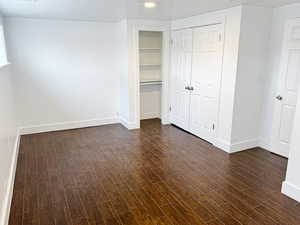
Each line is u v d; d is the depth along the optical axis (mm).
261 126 3951
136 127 5051
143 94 5730
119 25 4820
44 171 3176
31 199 2549
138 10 3619
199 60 4238
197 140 4359
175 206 2439
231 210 2373
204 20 3963
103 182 2906
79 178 3000
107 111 5363
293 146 2488
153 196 2615
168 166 3330
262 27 3529
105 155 3705
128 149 3945
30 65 4453
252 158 3588
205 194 2650
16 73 4359
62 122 4945
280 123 3619
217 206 2436
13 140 3441
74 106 4996
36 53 4457
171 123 5398
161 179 2977
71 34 4676
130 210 2375
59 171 3180
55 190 2727
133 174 3107
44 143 4188
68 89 4867
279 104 3604
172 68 5082
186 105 4773
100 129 5020
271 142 3795
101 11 3695
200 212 2344
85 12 3768
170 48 5012
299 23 3221
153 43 5488
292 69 3379
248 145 3920
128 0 2934
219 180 2949
